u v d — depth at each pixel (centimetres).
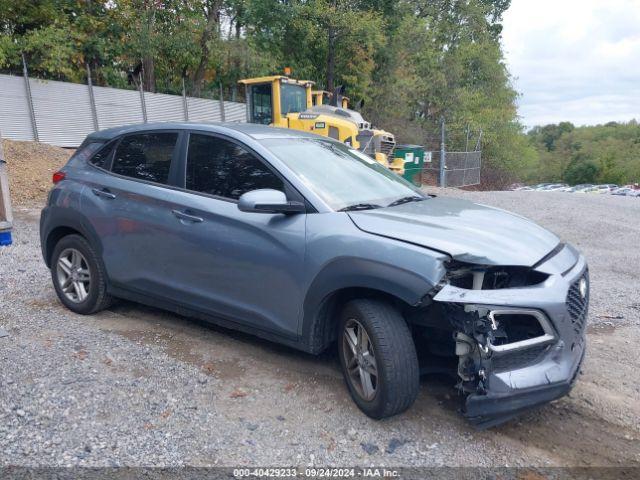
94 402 349
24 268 657
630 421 354
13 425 319
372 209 385
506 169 3556
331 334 373
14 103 1783
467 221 367
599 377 417
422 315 336
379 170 474
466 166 2628
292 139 446
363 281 329
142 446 307
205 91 2627
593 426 348
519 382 302
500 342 311
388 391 320
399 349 321
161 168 459
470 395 303
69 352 418
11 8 1950
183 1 2255
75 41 2083
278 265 374
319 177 404
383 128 2984
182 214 426
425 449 315
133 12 2141
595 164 9462
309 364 418
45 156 1507
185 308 441
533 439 331
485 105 3634
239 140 421
